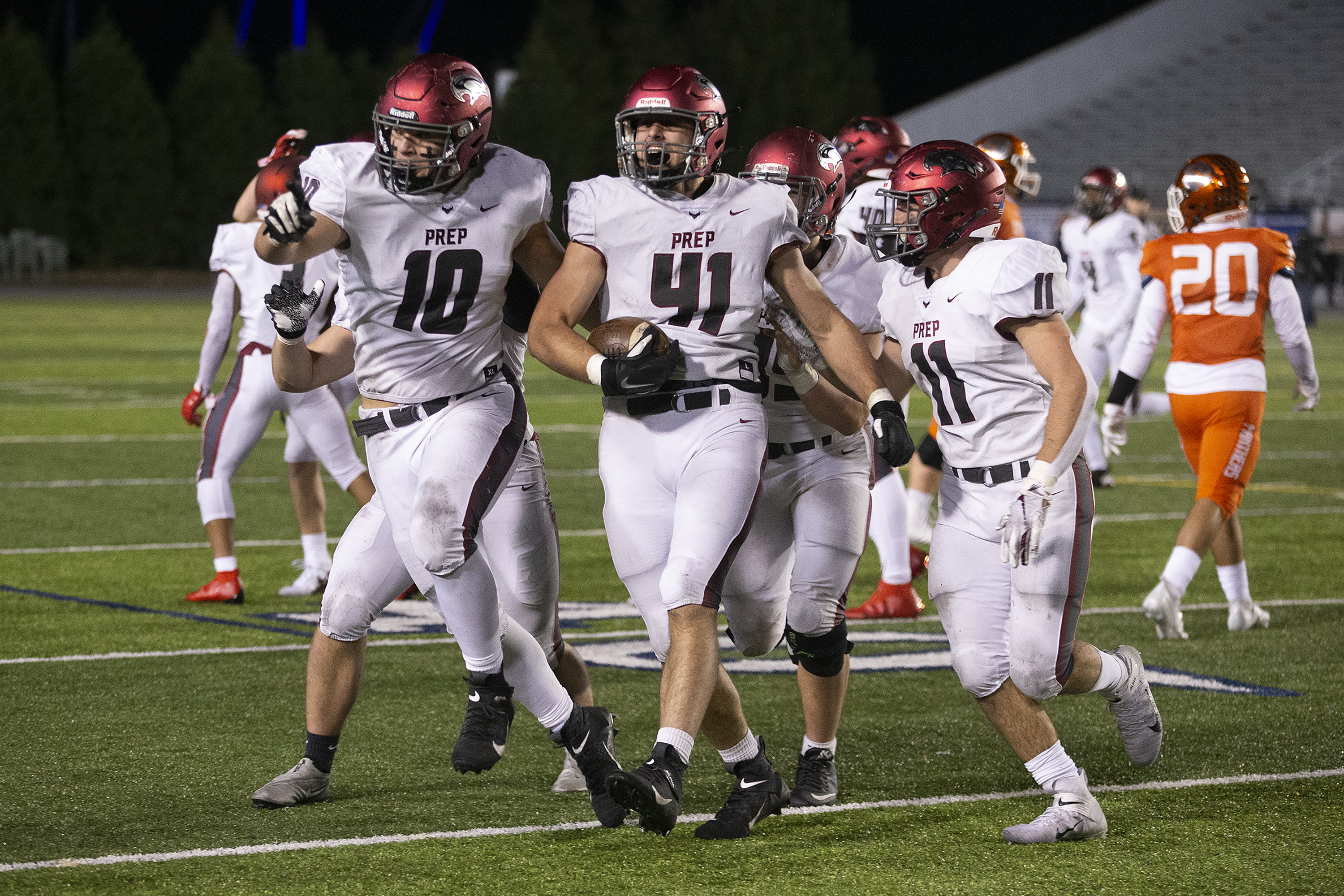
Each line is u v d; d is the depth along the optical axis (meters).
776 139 15.35
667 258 13.62
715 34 151.25
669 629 13.90
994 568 13.80
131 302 121.94
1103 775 16.00
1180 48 142.50
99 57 148.00
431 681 19.84
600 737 14.05
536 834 14.00
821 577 14.70
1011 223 23.42
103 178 149.00
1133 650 15.21
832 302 14.22
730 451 13.57
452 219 13.83
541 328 13.59
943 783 15.78
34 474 38.16
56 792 15.10
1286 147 132.50
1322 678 20.14
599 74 150.88
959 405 13.77
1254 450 22.23
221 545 24.44
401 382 14.19
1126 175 135.12
